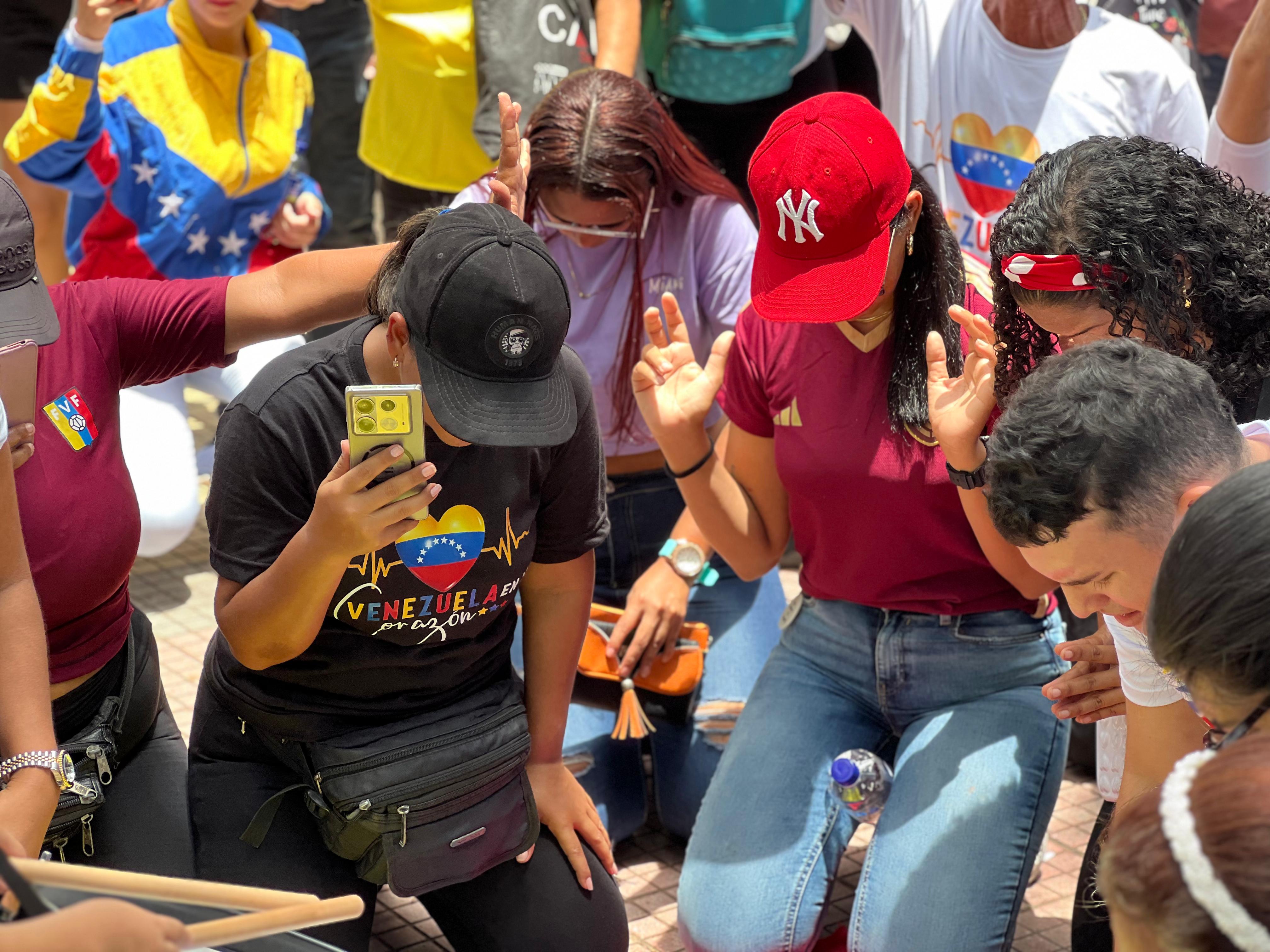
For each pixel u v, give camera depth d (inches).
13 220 68.5
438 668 75.5
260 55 141.5
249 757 78.4
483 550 72.7
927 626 90.0
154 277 141.9
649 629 98.6
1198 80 144.6
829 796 90.0
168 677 126.6
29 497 70.4
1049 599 89.8
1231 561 44.6
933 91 120.7
